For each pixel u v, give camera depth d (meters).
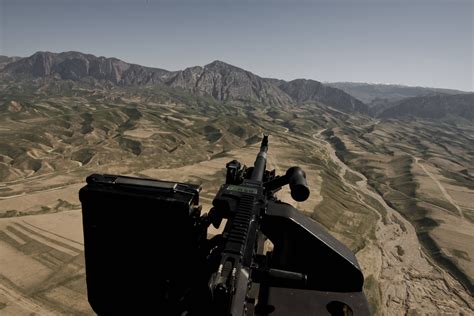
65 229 64.88
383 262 73.69
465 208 111.69
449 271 74.25
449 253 80.50
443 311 60.62
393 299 61.91
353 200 107.94
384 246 81.06
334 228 83.38
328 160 166.75
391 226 94.12
